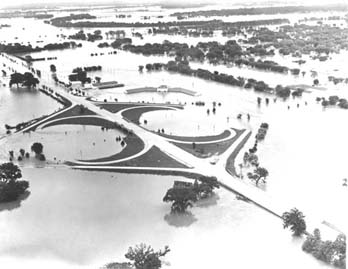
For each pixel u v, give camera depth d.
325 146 197.00
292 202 147.25
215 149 192.88
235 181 162.75
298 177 166.25
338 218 134.75
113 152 191.25
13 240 128.00
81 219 139.38
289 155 187.50
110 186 162.12
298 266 114.44
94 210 145.12
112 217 140.75
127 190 159.00
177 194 143.00
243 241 126.94
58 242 127.06
